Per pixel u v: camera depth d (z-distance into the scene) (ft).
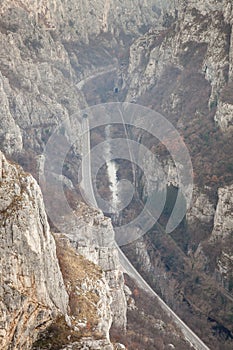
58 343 266.16
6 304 242.99
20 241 253.44
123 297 454.40
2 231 250.57
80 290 315.78
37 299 258.98
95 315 297.33
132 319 478.59
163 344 457.68
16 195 262.26
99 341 275.18
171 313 562.25
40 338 266.16
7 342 240.12
